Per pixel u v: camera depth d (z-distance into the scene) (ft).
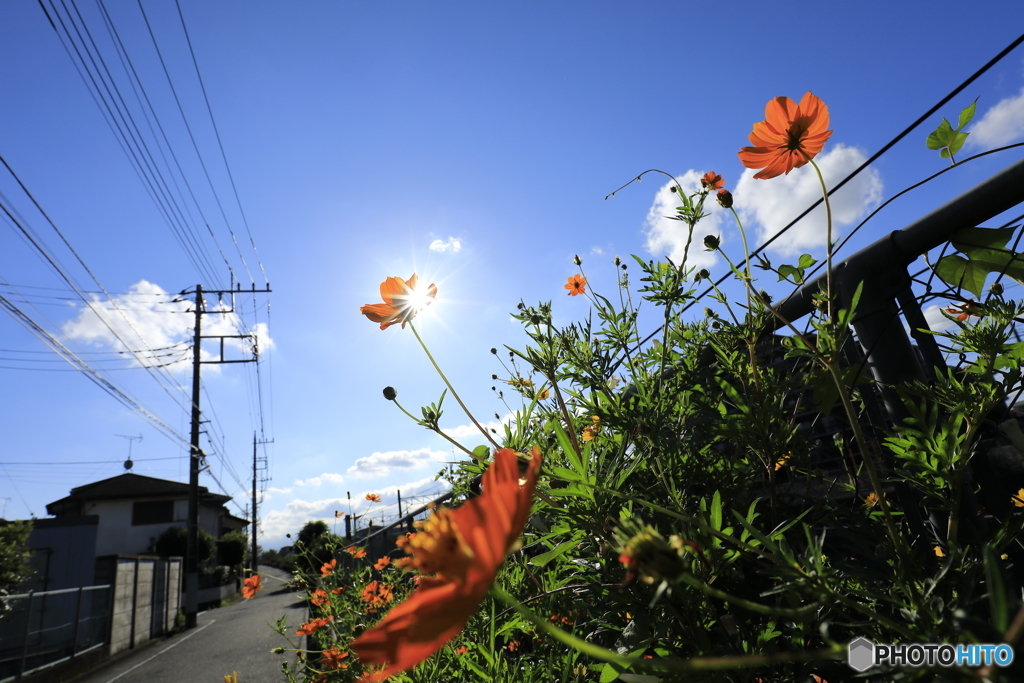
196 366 62.44
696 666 1.37
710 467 3.79
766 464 3.50
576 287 6.06
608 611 3.24
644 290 4.35
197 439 60.75
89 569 50.31
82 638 39.17
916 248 3.75
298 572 12.34
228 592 95.20
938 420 2.95
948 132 3.49
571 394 4.12
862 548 2.70
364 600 9.95
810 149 2.54
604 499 2.97
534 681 3.81
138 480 98.48
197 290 63.57
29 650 34.94
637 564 1.71
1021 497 3.44
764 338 4.76
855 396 4.21
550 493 3.08
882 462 3.85
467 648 4.71
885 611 2.61
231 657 33.68
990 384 2.82
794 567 2.01
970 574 2.22
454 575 1.63
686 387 4.43
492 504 1.48
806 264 3.33
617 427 3.67
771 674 2.45
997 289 3.15
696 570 2.55
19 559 39.09
